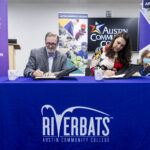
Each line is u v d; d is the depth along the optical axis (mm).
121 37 1500
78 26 4484
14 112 954
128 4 4930
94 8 4961
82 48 4559
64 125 967
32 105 953
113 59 1572
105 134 976
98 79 1088
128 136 979
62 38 4488
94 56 1698
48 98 950
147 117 969
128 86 949
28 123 964
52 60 1873
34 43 5047
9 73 1112
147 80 1074
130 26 4867
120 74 1276
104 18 4852
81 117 963
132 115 966
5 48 1507
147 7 2324
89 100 954
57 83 943
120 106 960
